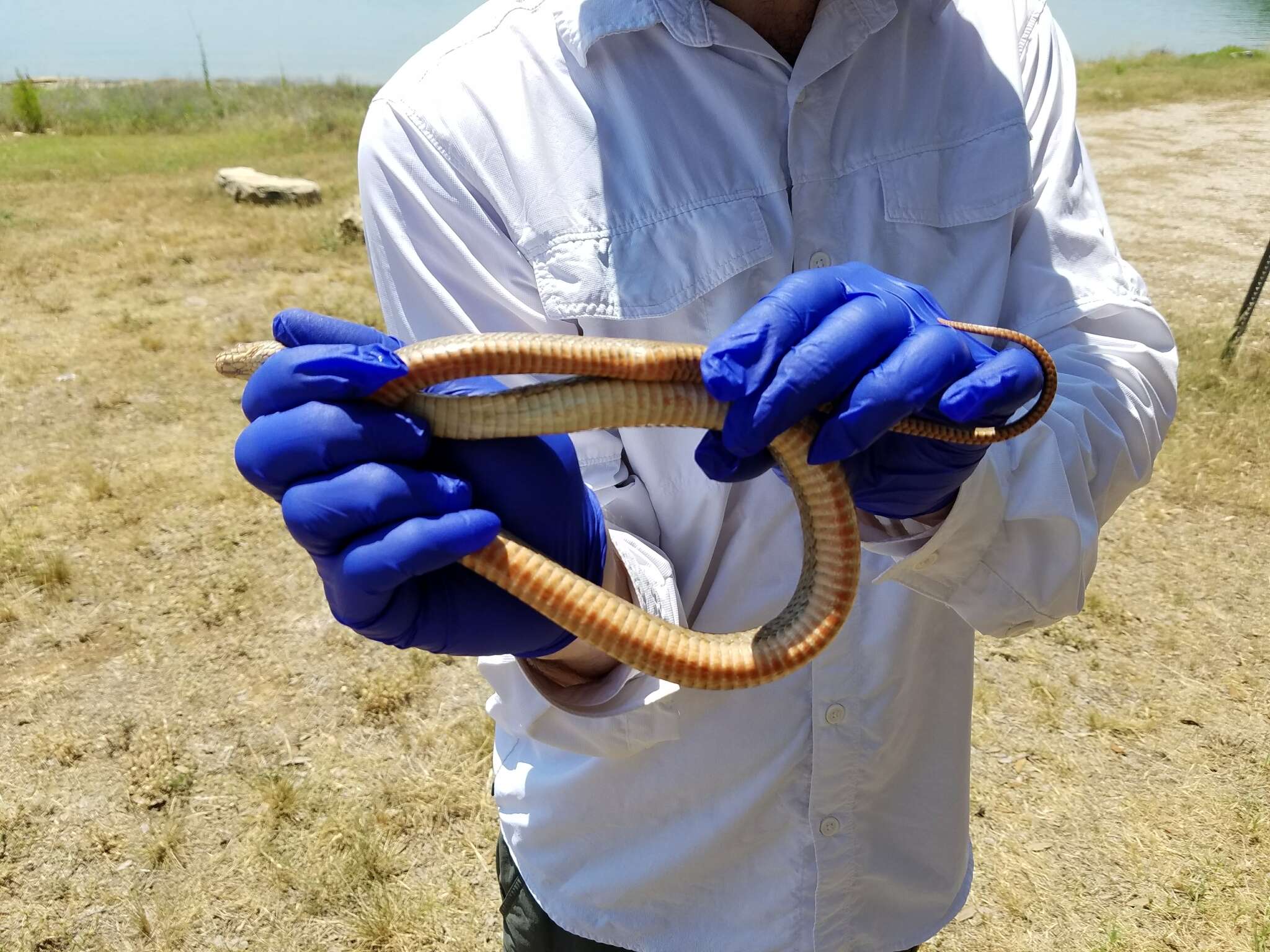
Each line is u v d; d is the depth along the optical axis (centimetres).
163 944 119
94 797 139
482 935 119
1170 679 155
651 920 65
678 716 59
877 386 39
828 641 44
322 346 41
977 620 55
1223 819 130
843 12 52
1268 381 241
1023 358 42
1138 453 57
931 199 55
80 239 407
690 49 53
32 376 270
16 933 120
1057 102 62
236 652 167
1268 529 192
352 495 39
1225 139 574
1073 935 116
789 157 54
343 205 474
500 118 55
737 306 55
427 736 148
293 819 134
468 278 57
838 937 64
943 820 68
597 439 59
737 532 59
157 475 221
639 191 54
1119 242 376
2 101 941
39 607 178
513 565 42
